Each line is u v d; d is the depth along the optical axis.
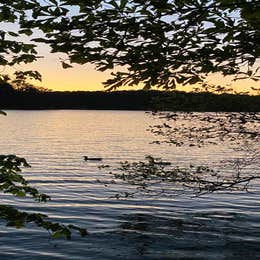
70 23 4.24
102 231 21.22
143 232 21.33
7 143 90.25
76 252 17.38
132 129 162.38
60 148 84.56
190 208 27.84
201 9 4.06
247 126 8.46
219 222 23.94
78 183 41.09
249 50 4.54
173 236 20.61
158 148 86.12
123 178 9.57
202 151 78.31
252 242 19.70
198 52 4.60
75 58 4.59
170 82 5.00
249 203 29.77
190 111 8.45
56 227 3.98
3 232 19.53
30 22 4.22
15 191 4.32
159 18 4.24
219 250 18.41
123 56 4.58
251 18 4.09
